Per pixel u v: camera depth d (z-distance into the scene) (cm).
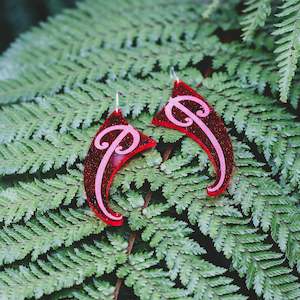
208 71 45
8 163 41
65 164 42
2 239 39
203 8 47
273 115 41
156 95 43
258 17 41
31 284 38
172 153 42
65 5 57
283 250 38
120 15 48
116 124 40
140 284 38
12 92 45
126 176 40
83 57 46
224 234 39
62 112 42
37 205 40
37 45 48
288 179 40
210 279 38
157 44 47
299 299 37
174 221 39
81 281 38
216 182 39
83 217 39
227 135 40
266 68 43
